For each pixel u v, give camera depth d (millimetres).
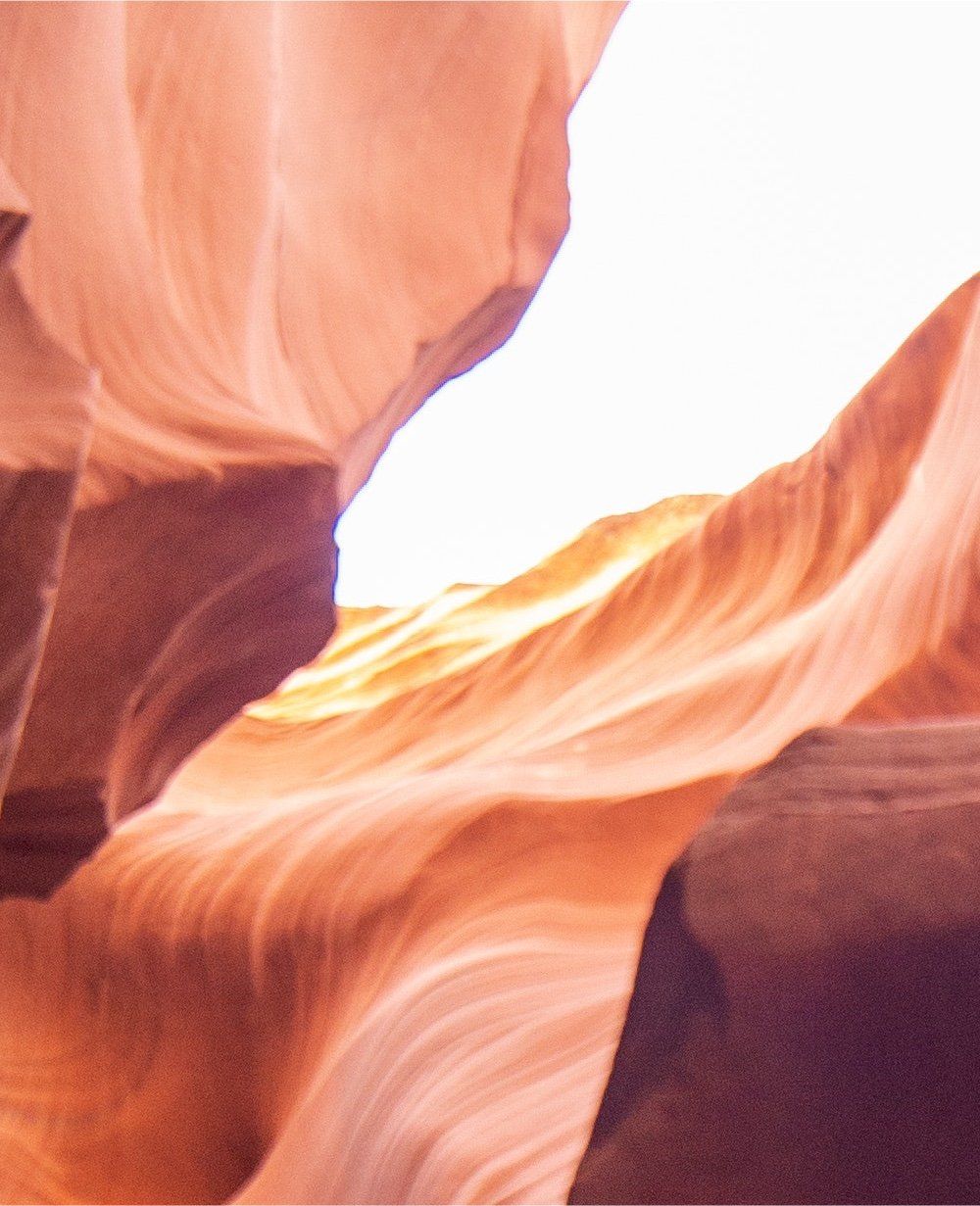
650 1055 1443
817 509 8273
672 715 7422
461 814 7094
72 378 1967
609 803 6711
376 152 5367
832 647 6777
